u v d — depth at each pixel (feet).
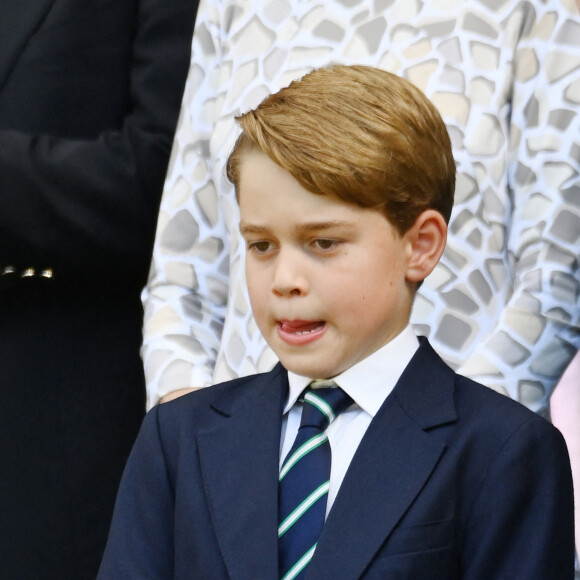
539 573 16.78
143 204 33.58
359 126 16.93
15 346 33.01
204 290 29.99
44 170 32.94
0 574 31.94
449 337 25.40
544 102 26.27
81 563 32.60
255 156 17.20
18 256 33.32
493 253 26.04
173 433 19.04
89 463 33.14
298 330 17.33
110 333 34.22
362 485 17.11
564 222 25.40
